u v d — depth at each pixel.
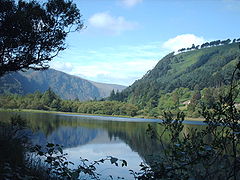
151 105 131.38
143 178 3.08
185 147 2.90
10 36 8.08
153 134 3.43
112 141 27.06
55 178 4.93
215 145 2.68
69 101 136.00
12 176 3.14
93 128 44.53
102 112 128.00
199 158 2.71
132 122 71.19
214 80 144.62
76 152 18.22
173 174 2.89
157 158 3.33
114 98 184.50
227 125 2.66
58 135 28.45
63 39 9.92
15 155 6.05
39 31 9.19
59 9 9.46
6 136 7.01
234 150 2.54
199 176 2.78
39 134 25.34
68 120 62.94
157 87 178.50
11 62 8.74
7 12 8.20
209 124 2.77
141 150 19.62
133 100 164.25
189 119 86.62
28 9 8.91
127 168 12.70
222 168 2.68
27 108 117.44
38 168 5.81
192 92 147.50
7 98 105.88
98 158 15.94
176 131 3.12
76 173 3.26
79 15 10.12
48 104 128.62
